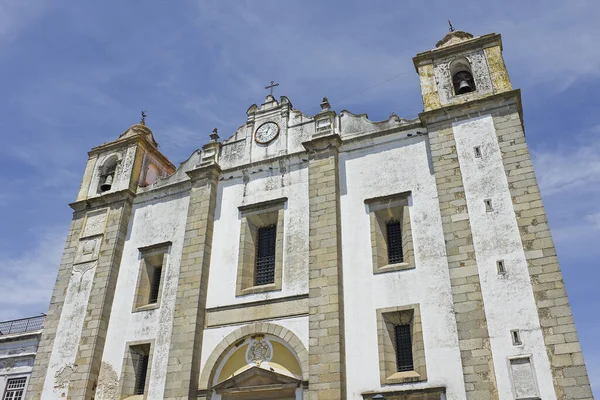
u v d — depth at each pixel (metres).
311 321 21.66
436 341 19.72
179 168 30.34
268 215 26.08
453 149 22.88
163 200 29.52
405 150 24.39
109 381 25.02
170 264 26.86
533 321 18.19
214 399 22.56
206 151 29.36
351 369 20.47
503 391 17.53
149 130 34.09
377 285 21.73
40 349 27.19
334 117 27.06
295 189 25.86
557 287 18.36
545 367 17.36
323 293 22.02
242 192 27.22
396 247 23.11
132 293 27.12
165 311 25.52
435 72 25.95
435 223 22.05
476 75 24.88
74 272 28.97
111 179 32.25
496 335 18.45
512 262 19.48
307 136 27.31
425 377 19.23
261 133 28.75
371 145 25.28
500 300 18.98
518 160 21.41
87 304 27.33
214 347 23.53
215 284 25.12
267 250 25.81
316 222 23.86
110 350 25.91
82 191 32.59
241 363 22.95
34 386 26.12
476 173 21.89
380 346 20.41
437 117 23.92
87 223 30.66
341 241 23.38
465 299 19.55
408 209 22.92
